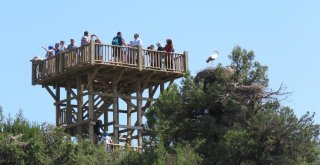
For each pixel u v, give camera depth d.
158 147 48.25
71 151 48.50
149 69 53.59
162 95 51.50
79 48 52.75
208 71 51.94
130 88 55.84
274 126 49.31
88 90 52.97
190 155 47.06
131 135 54.22
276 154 49.19
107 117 55.25
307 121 49.91
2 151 47.34
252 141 48.72
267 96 50.75
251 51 52.19
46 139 48.78
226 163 48.50
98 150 48.56
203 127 50.03
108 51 52.44
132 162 47.19
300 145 49.41
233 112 50.66
